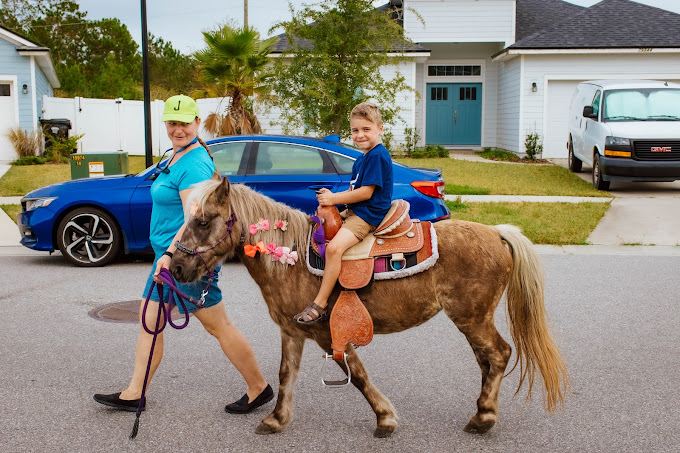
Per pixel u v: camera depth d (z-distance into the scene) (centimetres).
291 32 1565
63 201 914
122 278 861
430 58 2505
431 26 2319
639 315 700
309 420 462
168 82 4338
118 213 909
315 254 414
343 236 403
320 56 1518
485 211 1257
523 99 2198
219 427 450
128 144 2570
